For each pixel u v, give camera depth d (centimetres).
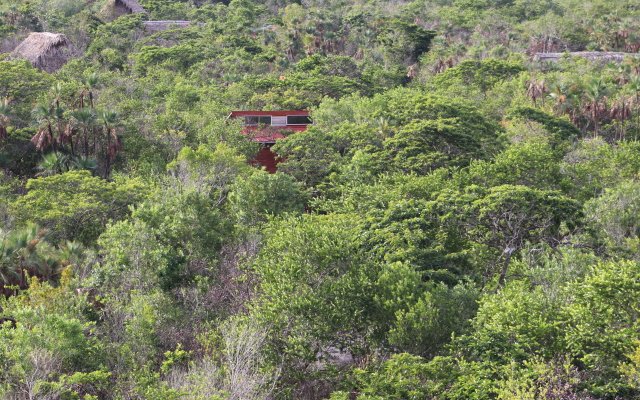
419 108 10262
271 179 6938
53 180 7281
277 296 4200
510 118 11850
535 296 3941
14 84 11381
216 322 4575
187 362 4200
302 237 4575
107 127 8894
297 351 4016
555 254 5716
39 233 5478
